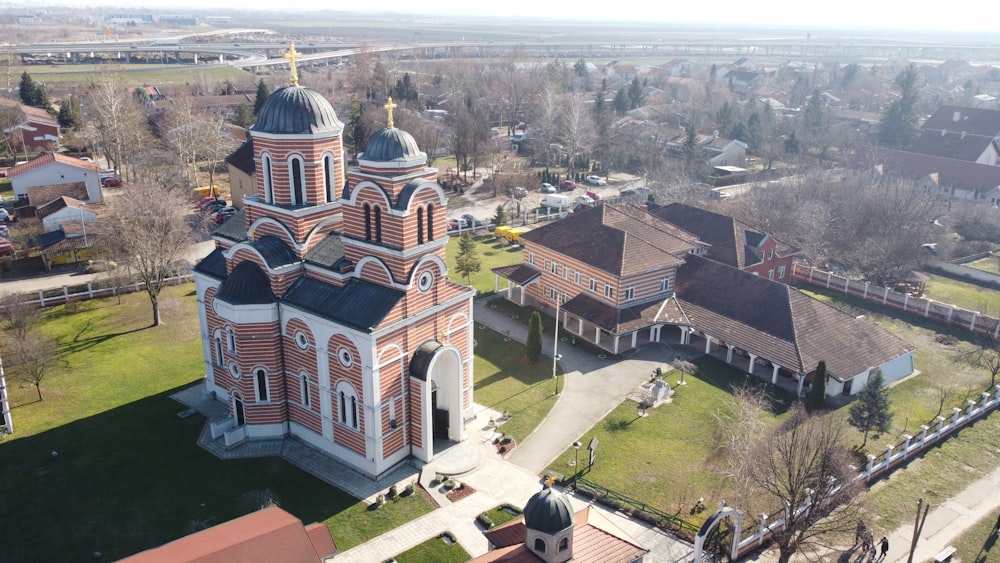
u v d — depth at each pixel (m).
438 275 50.59
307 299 50.59
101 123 130.12
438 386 54.59
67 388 61.03
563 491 49.28
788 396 62.03
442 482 49.53
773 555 43.88
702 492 49.34
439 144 142.00
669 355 69.44
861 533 43.59
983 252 99.62
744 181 137.38
